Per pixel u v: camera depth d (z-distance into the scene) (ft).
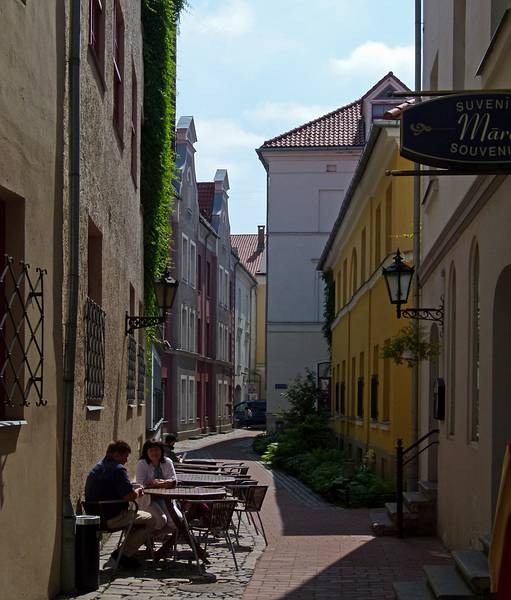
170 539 38.24
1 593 23.93
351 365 100.94
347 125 168.76
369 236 84.12
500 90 25.79
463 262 40.93
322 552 44.04
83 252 33.91
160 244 68.80
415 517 49.93
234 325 238.68
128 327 50.16
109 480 34.78
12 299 25.29
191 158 173.37
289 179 165.78
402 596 30.83
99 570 35.27
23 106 25.89
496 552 16.62
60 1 29.94
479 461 35.45
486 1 33.47
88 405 35.96
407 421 66.23
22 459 25.86
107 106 40.88
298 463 94.99
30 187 26.61
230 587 34.37
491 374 33.04
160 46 64.85
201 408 190.49
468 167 25.84
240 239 316.40
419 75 58.29
